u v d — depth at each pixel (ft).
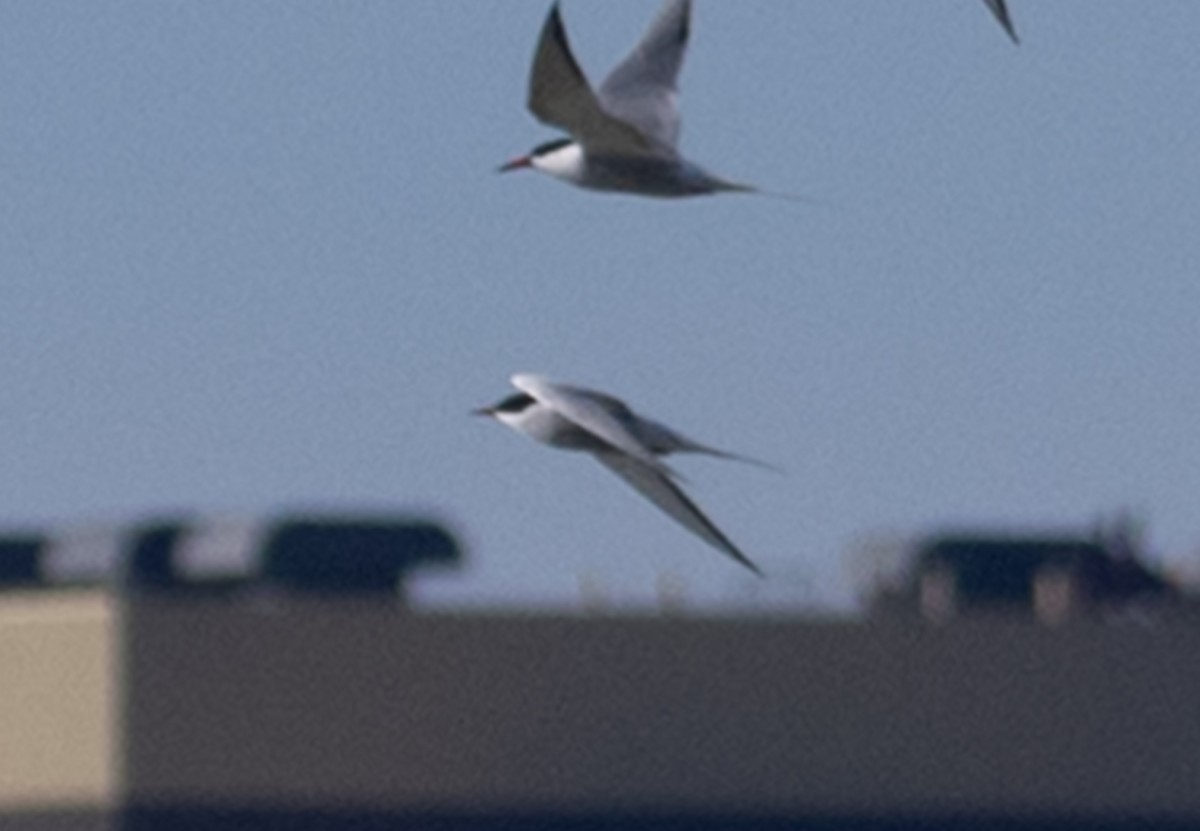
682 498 73.20
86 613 180.96
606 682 186.70
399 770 183.52
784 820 189.88
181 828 180.45
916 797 192.75
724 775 188.55
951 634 194.18
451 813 184.14
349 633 183.11
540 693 185.57
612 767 186.50
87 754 180.75
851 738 191.52
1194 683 197.98
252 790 181.47
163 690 180.34
